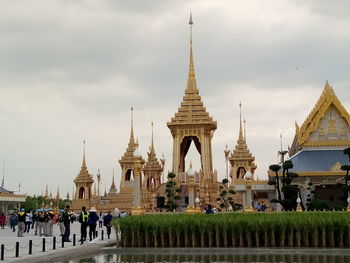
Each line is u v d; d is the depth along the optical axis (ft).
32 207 558.56
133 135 490.90
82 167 538.47
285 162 239.91
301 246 135.74
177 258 117.80
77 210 493.77
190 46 389.19
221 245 137.80
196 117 367.86
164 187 368.68
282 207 251.60
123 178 478.59
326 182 264.93
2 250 96.27
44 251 114.83
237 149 468.34
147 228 138.31
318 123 285.23
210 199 350.84
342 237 133.69
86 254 125.39
